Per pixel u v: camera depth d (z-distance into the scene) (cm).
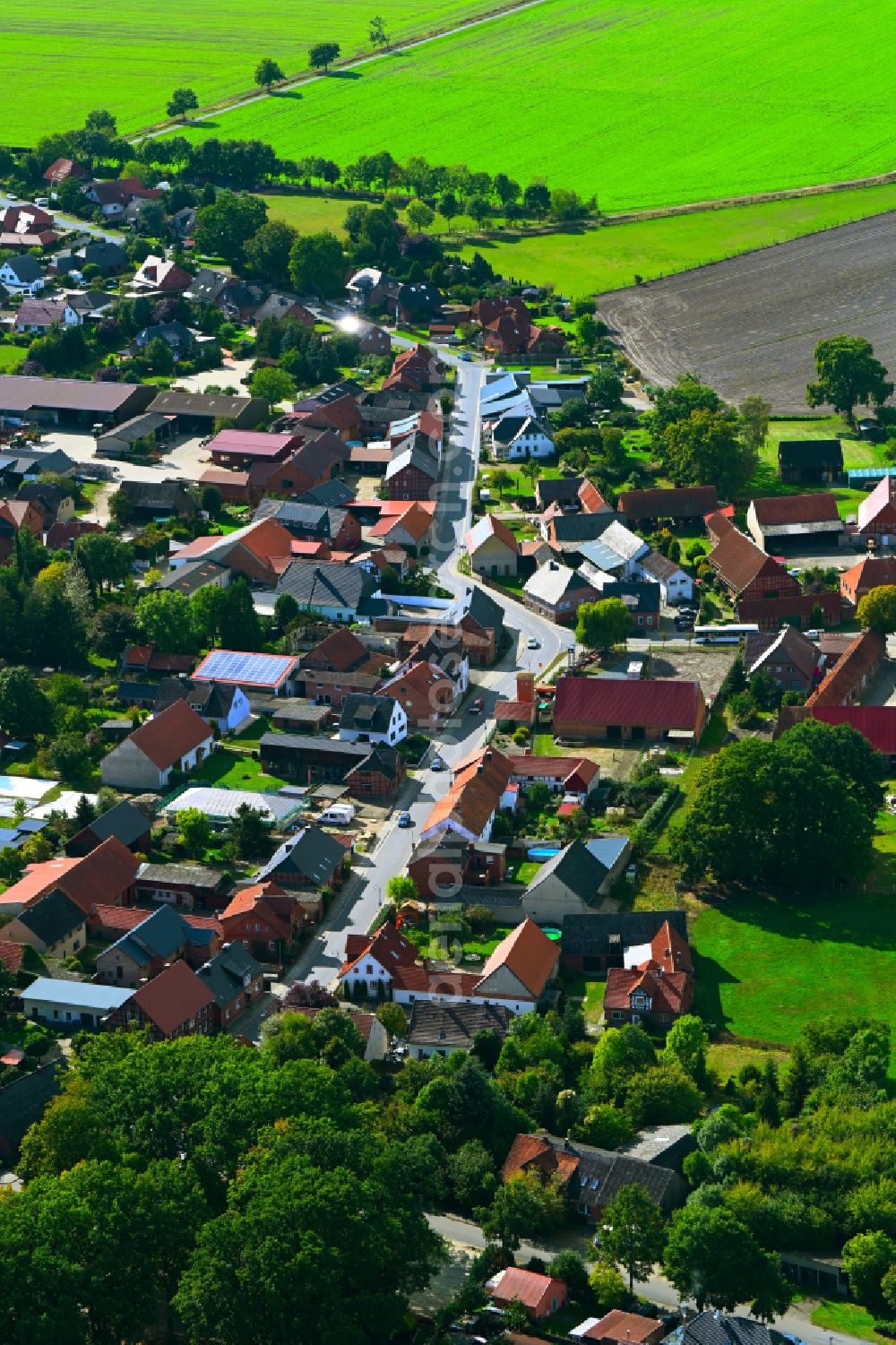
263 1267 18000
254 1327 17988
